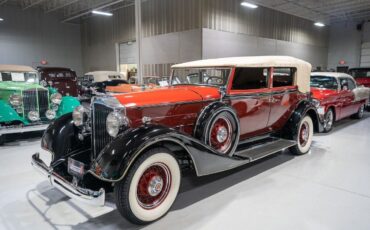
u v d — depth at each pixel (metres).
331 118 6.35
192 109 3.22
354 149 4.98
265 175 3.73
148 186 2.50
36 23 18.34
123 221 2.61
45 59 19.03
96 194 2.25
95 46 19.89
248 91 3.66
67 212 2.78
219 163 2.95
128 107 2.71
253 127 3.92
